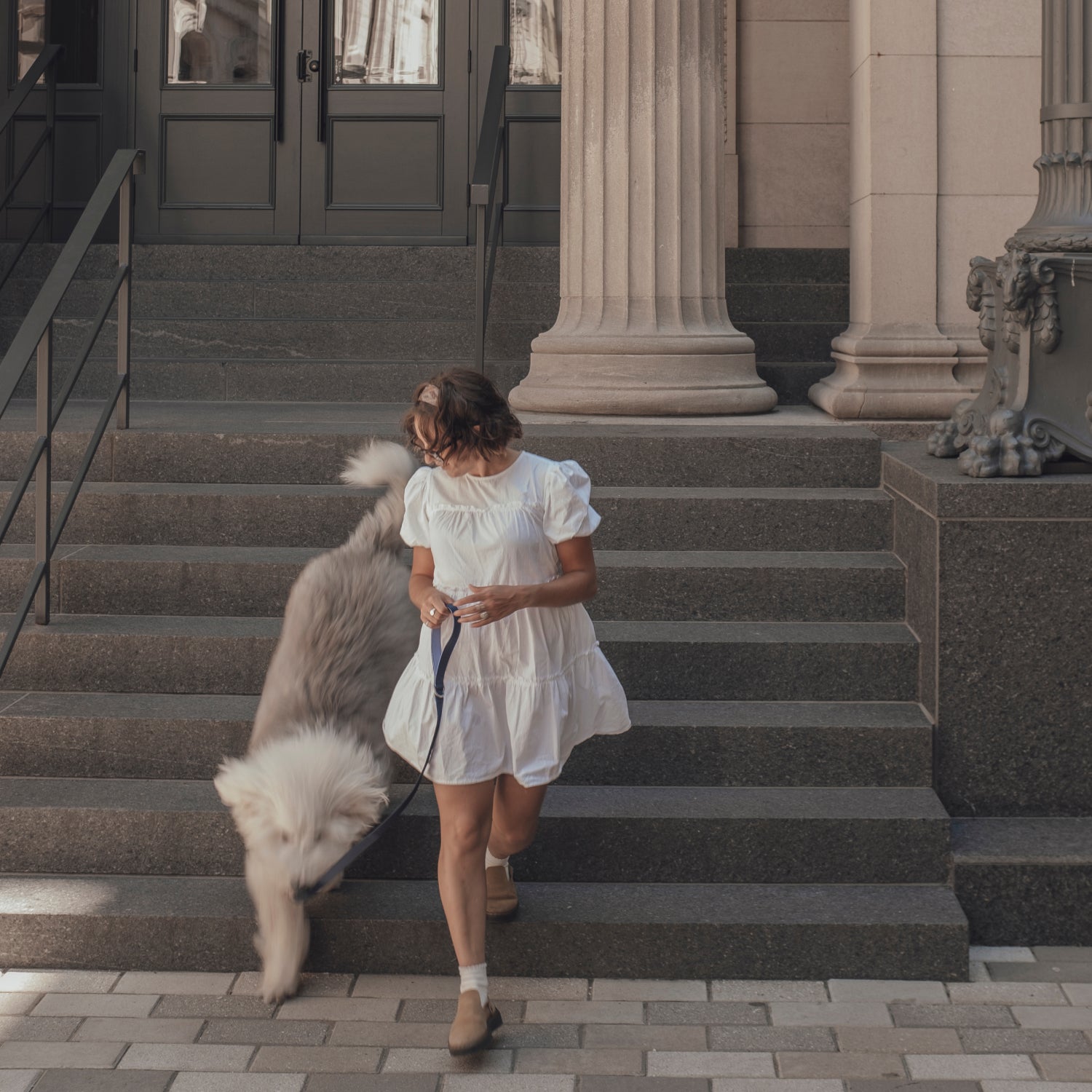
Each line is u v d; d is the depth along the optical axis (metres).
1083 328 3.90
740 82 7.50
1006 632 3.76
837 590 4.27
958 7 5.40
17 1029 3.09
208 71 7.76
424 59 7.74
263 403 6.46
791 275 7.12
